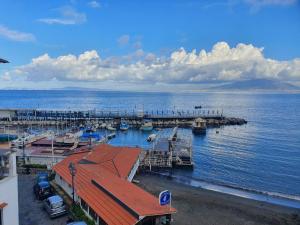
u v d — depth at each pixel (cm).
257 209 3575
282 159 6775
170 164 5409
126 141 9244
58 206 2755
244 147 8175
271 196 4325
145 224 2283
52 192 3316
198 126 10838
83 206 2838
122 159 4212
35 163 4750
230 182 5031
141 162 5234
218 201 3762
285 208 3719
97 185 2928
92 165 3725
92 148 4859
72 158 4172
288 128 11862
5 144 2611
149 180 4600
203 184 4806
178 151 6206
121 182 3089
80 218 2670
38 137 6844
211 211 3406
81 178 3216
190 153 6134
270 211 3541
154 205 2467
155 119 13250
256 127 12219
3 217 1975
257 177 5378
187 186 4494
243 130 11419
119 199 2514
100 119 12938
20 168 4438
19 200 3181
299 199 4231
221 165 6166
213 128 11981
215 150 7750
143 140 9400
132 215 2286
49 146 5859
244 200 3931
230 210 3472
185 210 3391
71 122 12350
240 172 5684
